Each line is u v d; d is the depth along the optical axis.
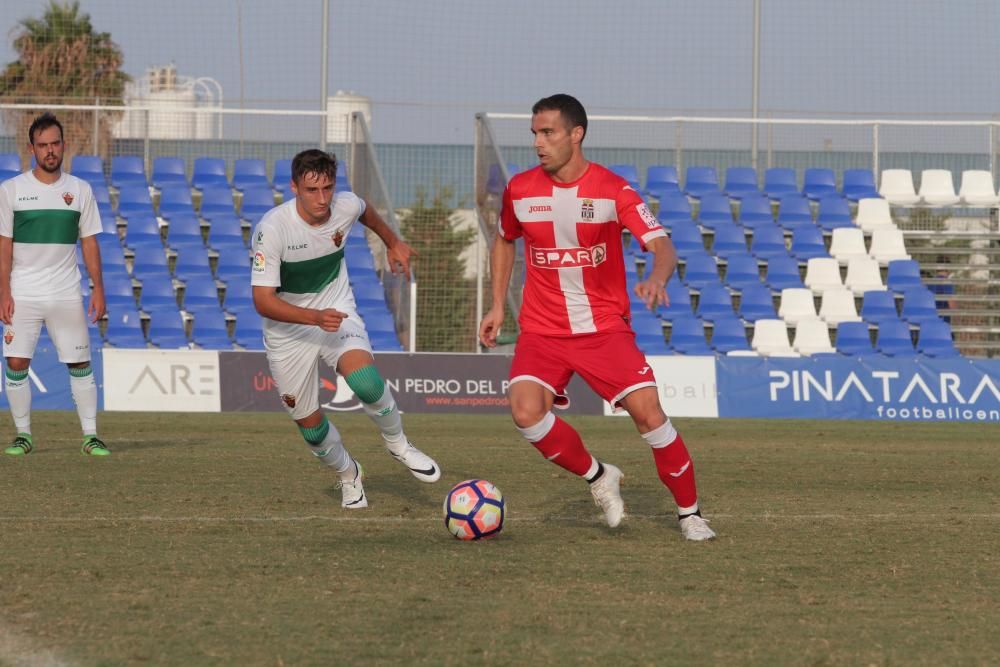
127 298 31.97
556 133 9.95
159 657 6.34
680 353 32.31
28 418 17.34
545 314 10.38
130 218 34.94
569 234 10.12
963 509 12.91
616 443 20.98
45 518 11.19
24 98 40.28
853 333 32.75
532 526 11.12
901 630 7.19
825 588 8.40
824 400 27.83
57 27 41.06
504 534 10.59
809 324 32.78
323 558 9.23
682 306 33.97
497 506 10.20
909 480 15.83
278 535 10.34
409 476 15.21
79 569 8.67
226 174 37.78
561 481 14.85
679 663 6.39
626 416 27.11
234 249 34.31
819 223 38.41
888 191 39.78
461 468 16.23
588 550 9.79
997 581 8.73
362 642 6.68
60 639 6.68
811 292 34.38
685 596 8.05
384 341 31.61
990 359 28.02
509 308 33.47
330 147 38.12
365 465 16.52
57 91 40.66
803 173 41.00
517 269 32.94
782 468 17.11
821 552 9.89
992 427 25.55
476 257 36.78
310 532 10.55
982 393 27.91
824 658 6.53
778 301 35.56
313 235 11.37
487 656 6.43
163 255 33.75
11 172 36.81
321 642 6.68
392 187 38.91
